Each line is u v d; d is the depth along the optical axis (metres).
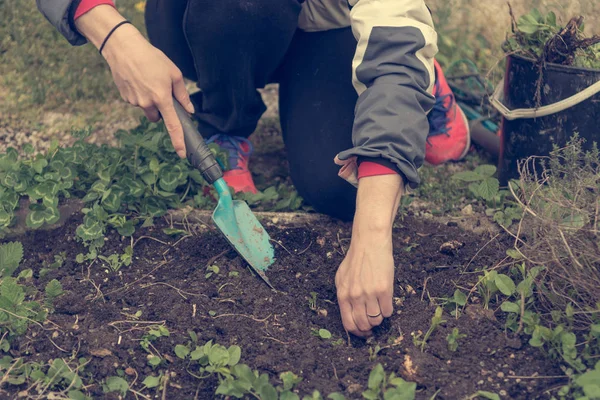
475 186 1.43
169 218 1.39
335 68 1.39
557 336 1.09
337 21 1.39
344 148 1.35
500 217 1.36
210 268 1.28
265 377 1.05
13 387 1.09
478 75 1.72
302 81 1.41
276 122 1.77
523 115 1.38
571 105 1.32
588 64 1.35
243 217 1.30
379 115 1.09
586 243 1.14
